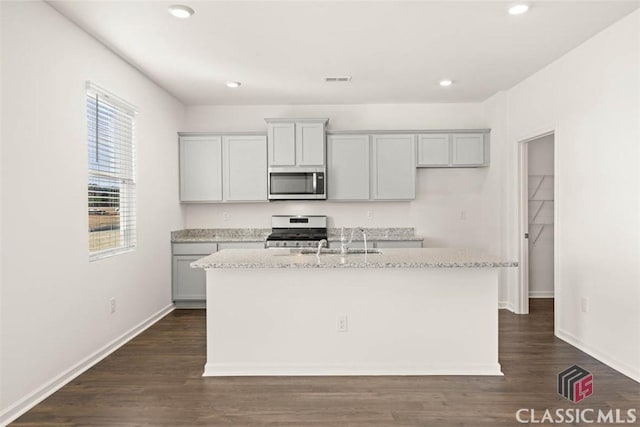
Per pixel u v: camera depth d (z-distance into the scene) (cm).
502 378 286
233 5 268
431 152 514
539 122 405
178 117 515
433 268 293
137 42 328
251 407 246
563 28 307
